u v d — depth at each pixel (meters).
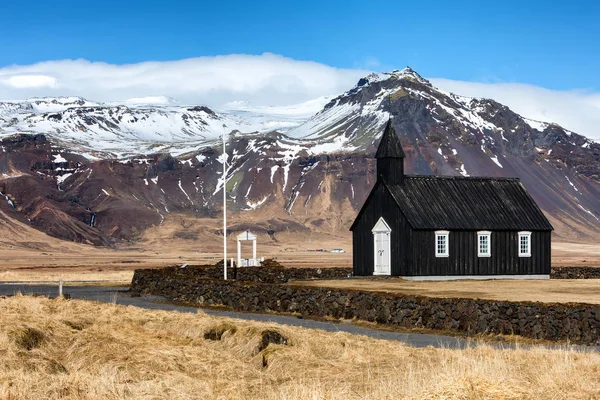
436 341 35.19
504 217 73.88
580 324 34.59
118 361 25.50
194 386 22.70
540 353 27.59
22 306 39.91
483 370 22.42
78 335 29.58
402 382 22.33
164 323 35.59
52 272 122.69
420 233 70.06
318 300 46.75
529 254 73.94
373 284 62.22
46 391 21.48
